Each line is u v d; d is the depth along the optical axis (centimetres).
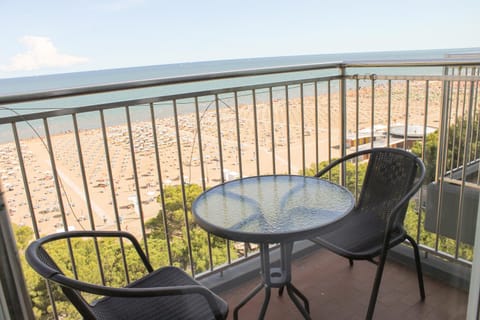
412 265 236
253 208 167
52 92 162
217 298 144
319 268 245
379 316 199
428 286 220
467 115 212
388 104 247
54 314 194
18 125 163
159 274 167
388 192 212
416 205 230
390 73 246
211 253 231
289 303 213
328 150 280
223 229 148
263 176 211
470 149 205
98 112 185
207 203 176
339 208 164
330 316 202
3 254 149
